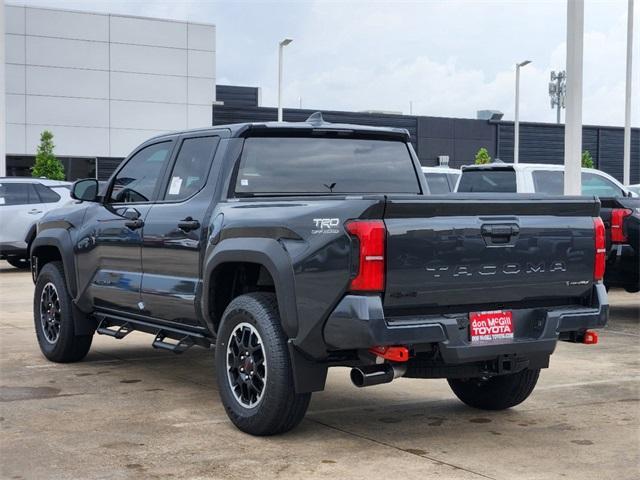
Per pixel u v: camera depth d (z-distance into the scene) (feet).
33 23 127.44
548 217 17.80
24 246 57.26
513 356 17.42
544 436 18.21
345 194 21.15
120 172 24.17
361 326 15.74
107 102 132.46
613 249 33.04
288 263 16.90
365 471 15.70
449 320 16.42
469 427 18.94
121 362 26.58
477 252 16.80
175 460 16.34
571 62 39.99
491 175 44.27
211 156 20.72
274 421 17.52
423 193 22.22
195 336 20.70
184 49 136.77
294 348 17.06
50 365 26.04
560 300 18.43
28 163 128.98
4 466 15.94
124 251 22.88
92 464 16.08
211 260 18.94
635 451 17.10
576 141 40.06
